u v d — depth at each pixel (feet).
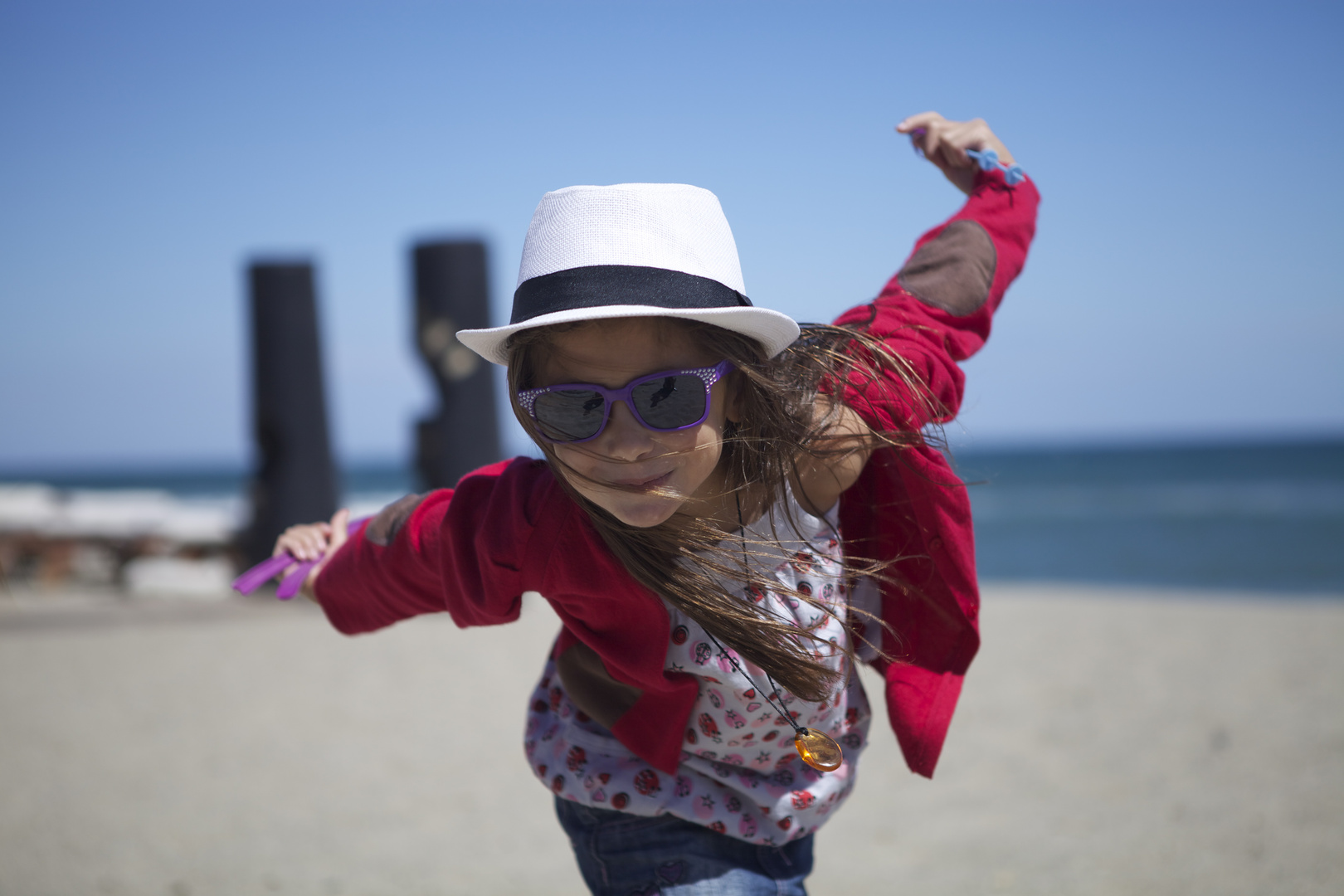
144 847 12.72
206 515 43.88
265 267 32.12
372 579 6.63
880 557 6.33
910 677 6.21
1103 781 14.42
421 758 16.30
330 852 12.53
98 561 38.52
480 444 30.40
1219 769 14.67
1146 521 127.24
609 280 4.95
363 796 14.56
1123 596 36.88
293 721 18.53
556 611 6.02
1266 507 141.18
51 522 39.99
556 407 5.13
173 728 18.10
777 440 5.52
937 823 13.14
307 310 32.50
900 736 6.16
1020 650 23.89
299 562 7.31
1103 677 20.83
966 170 7.23
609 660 5.95
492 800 14.40
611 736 6.34
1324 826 12.26
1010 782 14.61
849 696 6.52
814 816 6.33
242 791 14.79
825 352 5.82
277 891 11.39
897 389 5.88
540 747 6.64
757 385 5.41
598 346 5.03
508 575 5.82
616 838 6.19
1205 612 29.55
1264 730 16.51
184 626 28.35
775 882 6.20
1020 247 6.88
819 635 5.96
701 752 6.21
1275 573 73.72
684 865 6.04
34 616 30.22
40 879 11.74
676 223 5.11
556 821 13.56
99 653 24.73
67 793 14.78
